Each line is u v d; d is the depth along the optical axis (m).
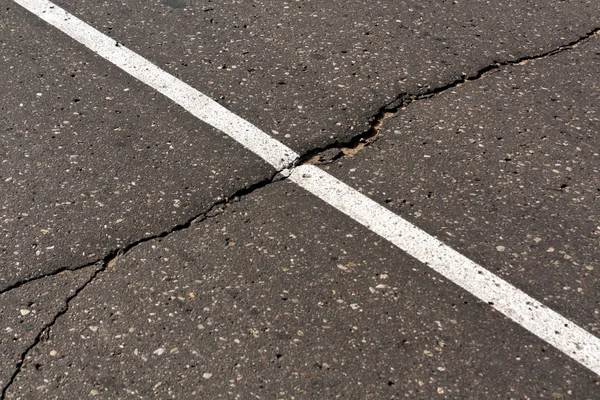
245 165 3.41
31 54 4.11
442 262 2.94
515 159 3.50
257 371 2.50
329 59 4.21
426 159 3.48
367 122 3.71
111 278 2.83
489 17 4.70
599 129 3.72
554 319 2.72
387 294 2.79
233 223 3.09
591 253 3.00
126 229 3.04
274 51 4.26
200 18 4.55
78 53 4.14
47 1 4.61
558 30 4.57
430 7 4.79
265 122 3.69
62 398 2.41
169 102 3.80
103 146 3.48
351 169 3.41
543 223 3.14
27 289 2.77
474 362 2.55
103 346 2.57
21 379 2.46
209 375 2.48
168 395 2.42
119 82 3.93
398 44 4.37
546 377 2.52
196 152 3.47
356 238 3.04
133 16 4.52
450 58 4.26
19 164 3.34
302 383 2.47
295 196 3.25
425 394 2.45
